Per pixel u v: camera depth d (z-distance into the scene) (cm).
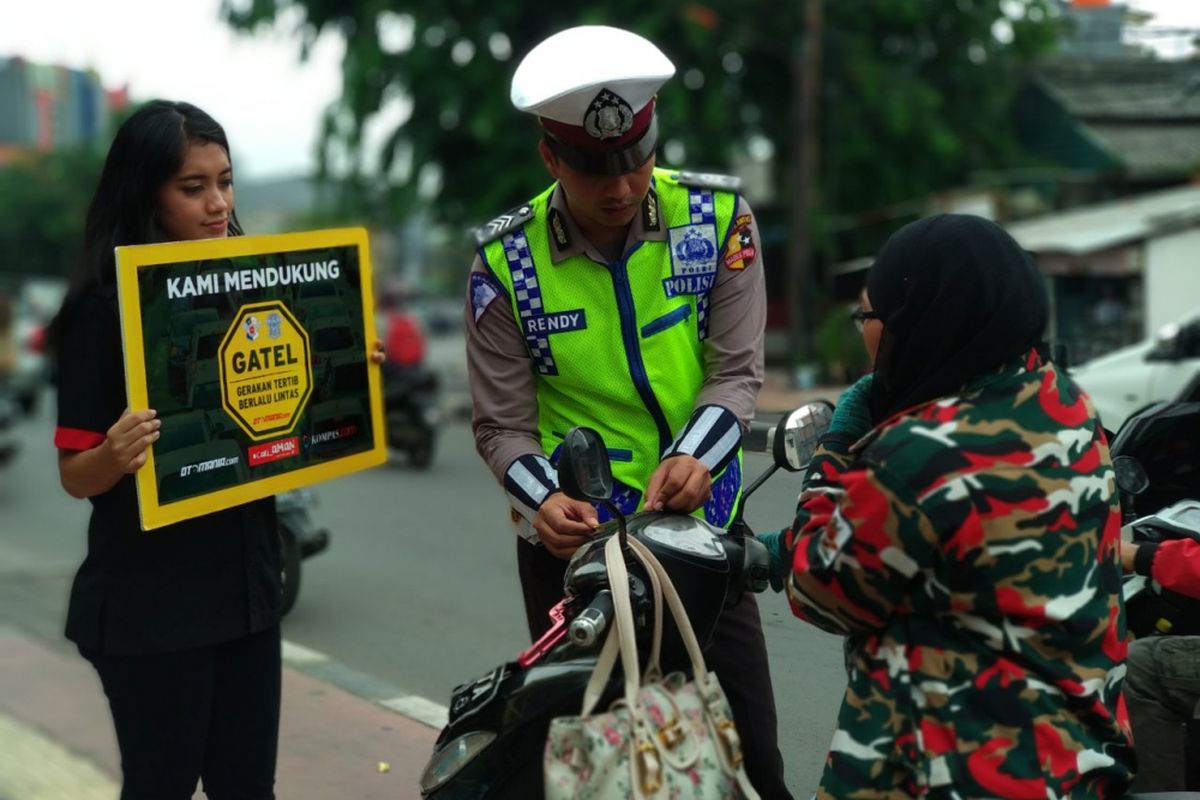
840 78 1811
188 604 248
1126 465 251
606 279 240
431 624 608
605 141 221
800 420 229
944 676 175
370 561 756
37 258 4403
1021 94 1817
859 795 180
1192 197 1262
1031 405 175
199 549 249
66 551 864
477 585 686
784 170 1888
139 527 245
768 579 222
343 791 372
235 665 264
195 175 245
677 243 242
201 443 241
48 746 457
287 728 429
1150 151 1274
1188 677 241
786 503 266
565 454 198
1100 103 1327
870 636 185
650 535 212
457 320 4841
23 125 2800
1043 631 173
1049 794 172
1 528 958
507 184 1608
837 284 414
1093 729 180
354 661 549
